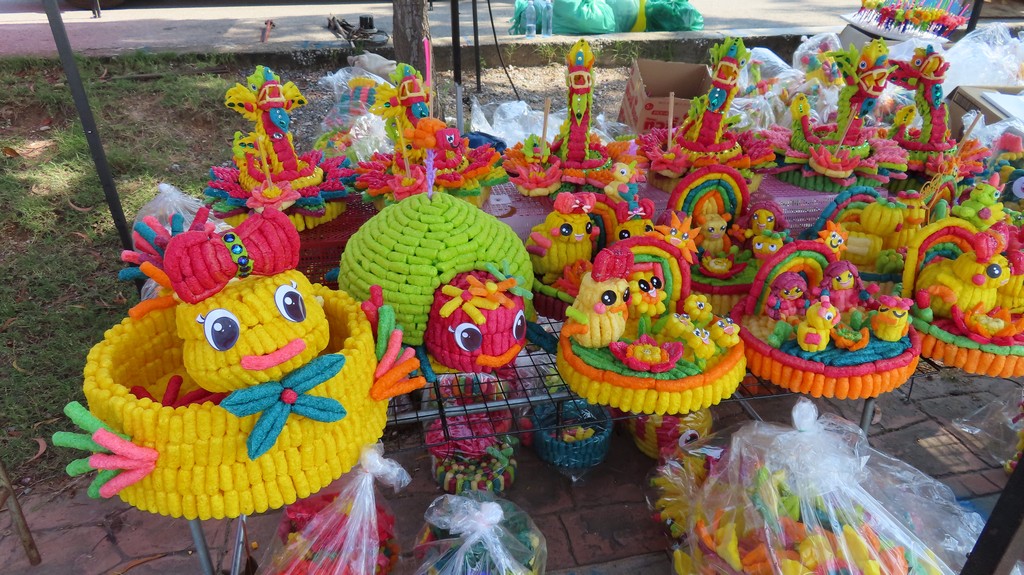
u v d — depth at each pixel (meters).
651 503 1.79
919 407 2.24
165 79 4.29
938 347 1.57
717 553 1.44
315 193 1.84
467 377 1.86
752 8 7.14
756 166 2.11
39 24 5.71
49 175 3.28
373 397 1.24
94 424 1.03
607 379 1.41
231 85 4.32
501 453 1.87
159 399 1.30
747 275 1.79
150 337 1.30
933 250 1.63
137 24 5.81
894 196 1.92
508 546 1.43
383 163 1.95
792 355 1.49
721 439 1.70
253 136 1.81
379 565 1.55
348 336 1.33
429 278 1.38
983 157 2.18
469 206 1.51
